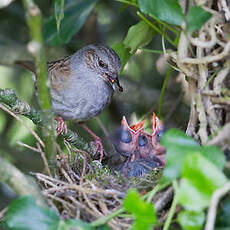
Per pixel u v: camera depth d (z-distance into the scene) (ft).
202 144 24.38
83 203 25.30
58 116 38.24
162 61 42.96
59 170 28.91
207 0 23.84
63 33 33.53
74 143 33.17
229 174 22.97
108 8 45.14
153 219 20.26
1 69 46.55
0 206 38.09
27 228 20.52
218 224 21.20
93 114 38.52
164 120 40.42
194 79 24.91
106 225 21.79
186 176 19.47
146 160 34.88
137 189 26.78
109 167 35.63
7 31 45.16
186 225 20.08
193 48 24.93
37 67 22.47
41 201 22.03
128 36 30.12
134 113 45.14
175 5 23.65
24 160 40.32
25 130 41.57
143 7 23.57
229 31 24.00
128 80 45.09
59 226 20.57
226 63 23.84
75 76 37.24
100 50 36.88
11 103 27.71
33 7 20.80
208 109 24.36
